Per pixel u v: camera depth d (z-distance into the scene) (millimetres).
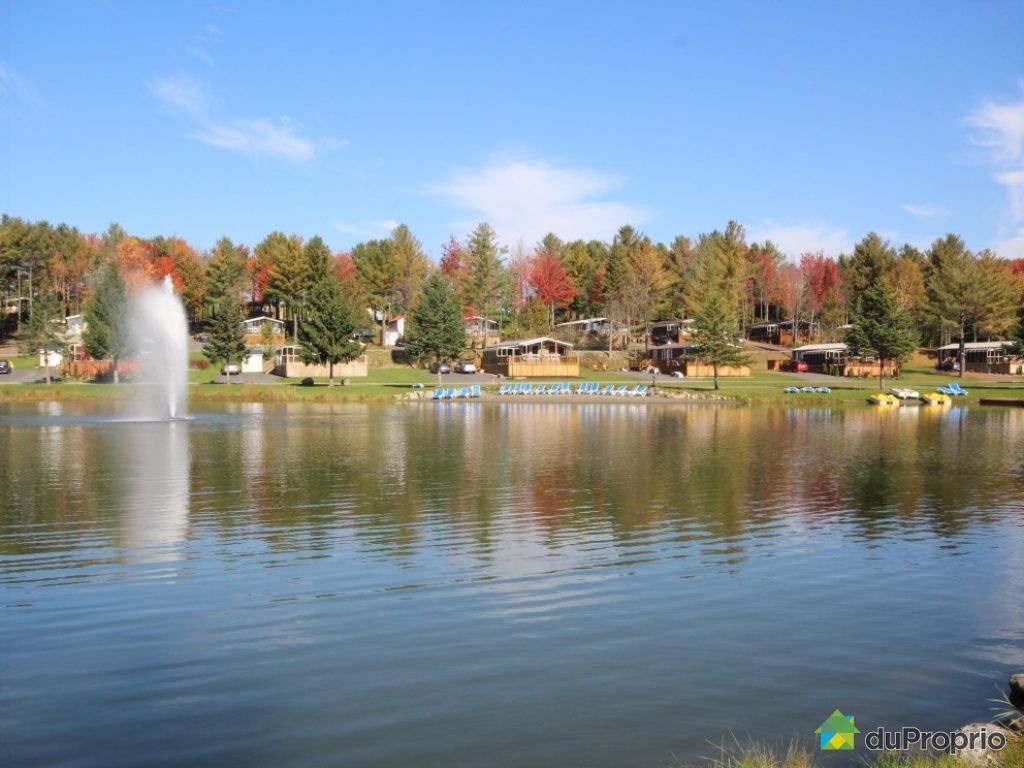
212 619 10648
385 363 101188
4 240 110125
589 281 141750
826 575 12844
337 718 7828
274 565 13320
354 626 10398
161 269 119125
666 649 9641
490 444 32344
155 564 13383
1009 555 14148
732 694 8406
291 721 7758
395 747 7273
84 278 118062
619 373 97812
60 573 12820
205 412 51500
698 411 55031
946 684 8703
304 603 11336
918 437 36062
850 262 133750
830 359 100562
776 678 8820
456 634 10117
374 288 119938
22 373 86438
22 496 19750
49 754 7109
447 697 8297
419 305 88375
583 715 7906
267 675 8828
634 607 11211
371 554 14078
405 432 37844
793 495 20188
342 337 76250
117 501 19094
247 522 16703
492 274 115750
